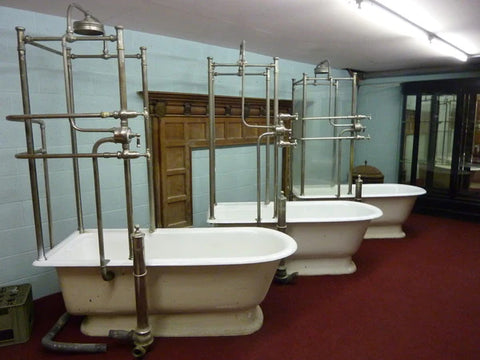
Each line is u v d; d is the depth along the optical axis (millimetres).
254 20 2893
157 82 3359
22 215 2666
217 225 3119
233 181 4223
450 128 5148
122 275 2199
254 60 4266
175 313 2332
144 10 2609
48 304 2752
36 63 2623
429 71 5375
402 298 2820
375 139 6043
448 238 4258
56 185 2826
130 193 2156
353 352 2170
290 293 2908
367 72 5906
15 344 2275
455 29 3266
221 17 2805
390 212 4184
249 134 4301
